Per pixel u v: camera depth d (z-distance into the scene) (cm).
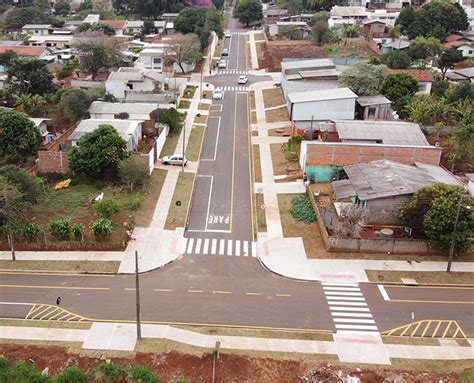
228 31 16212
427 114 7512
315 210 5381
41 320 3866
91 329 3778
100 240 4844
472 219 4494
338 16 15388
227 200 5875
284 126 8100
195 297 4188
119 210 5188
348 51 12544
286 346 3644
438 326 3878
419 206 4700
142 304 4084
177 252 4819
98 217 5288
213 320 3912
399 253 4759
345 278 4431
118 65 10862
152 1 17075
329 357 3550
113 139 5969
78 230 4794
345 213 4978
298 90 8481
